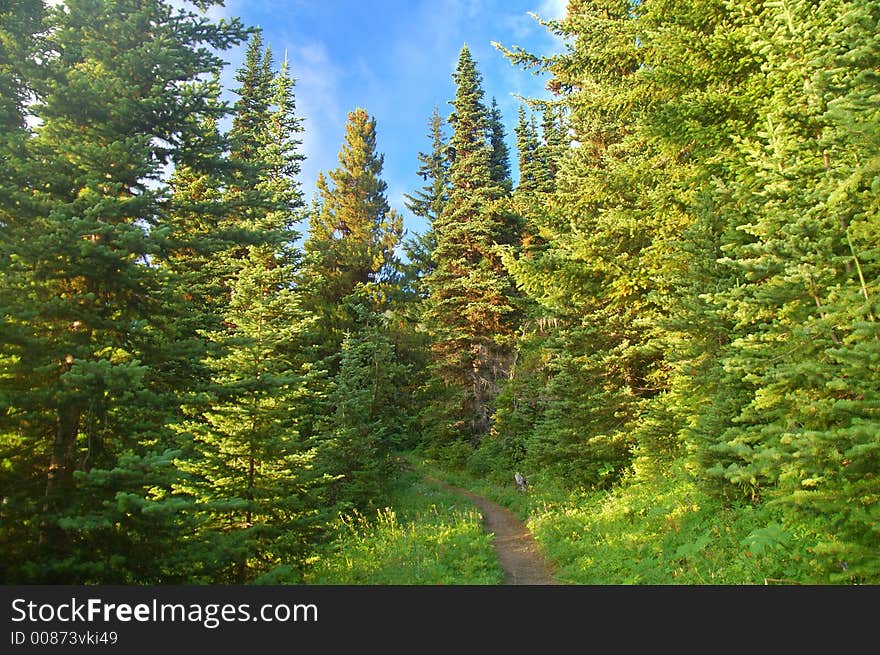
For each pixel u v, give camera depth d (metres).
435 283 30.91
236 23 10.08
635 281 14.20
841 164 5.67
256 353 9.73
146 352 8.01
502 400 27.08
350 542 12.53
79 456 7.05
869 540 4.84
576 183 19.89
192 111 9.20
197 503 7.16
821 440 4.54
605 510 12.48
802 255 5.42
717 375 8.73
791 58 6.84
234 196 10.65
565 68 14.20
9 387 6.75
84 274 7.29
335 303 28.16
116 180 8.31
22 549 6.19
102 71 8.63
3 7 9.48
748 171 8.60
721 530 8.09
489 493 21.67
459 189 32.53
